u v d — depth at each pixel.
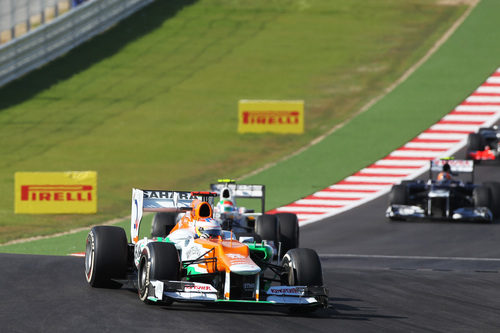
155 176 111.69
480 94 144.12
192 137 134.00
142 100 155.12
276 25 199.00
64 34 180.12
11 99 154.25
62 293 38.06
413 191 85.19
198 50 183.75
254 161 119.38
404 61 171.62
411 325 34.03
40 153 125.19
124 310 34.25
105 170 115.50
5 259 48.41
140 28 196.62
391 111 140.62
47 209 91.56
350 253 65.94
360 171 109.19
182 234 38.72
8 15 175.12
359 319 34.88
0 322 31.56
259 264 37.22
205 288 33.84
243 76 167.62
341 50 181.75
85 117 145.50
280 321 33.50
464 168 83.94
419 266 58.12
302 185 103.12
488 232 75.62
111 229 40.00
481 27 188.00
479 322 35.25
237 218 56.66
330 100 151.62
